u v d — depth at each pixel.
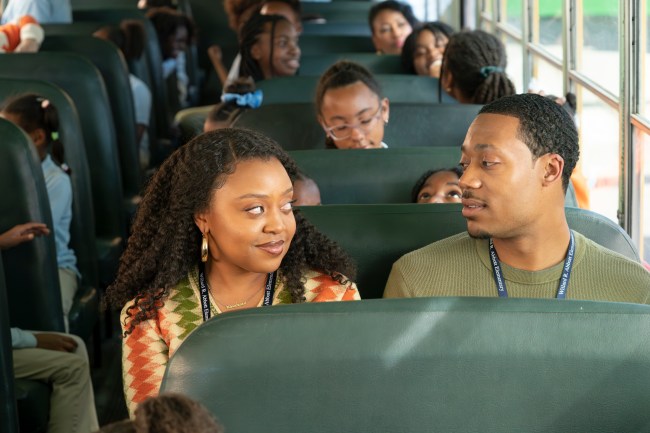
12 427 2.87
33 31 5.52
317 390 1.57
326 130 3.62
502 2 6.04
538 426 1.61
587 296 2.25
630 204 3.49
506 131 2.14
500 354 1.58
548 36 4.82
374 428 1.59
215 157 2.01
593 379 1.60
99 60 5.47
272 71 5.51
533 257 2.26
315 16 7.77
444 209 2.52
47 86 4.27
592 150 4.04
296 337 1.56
